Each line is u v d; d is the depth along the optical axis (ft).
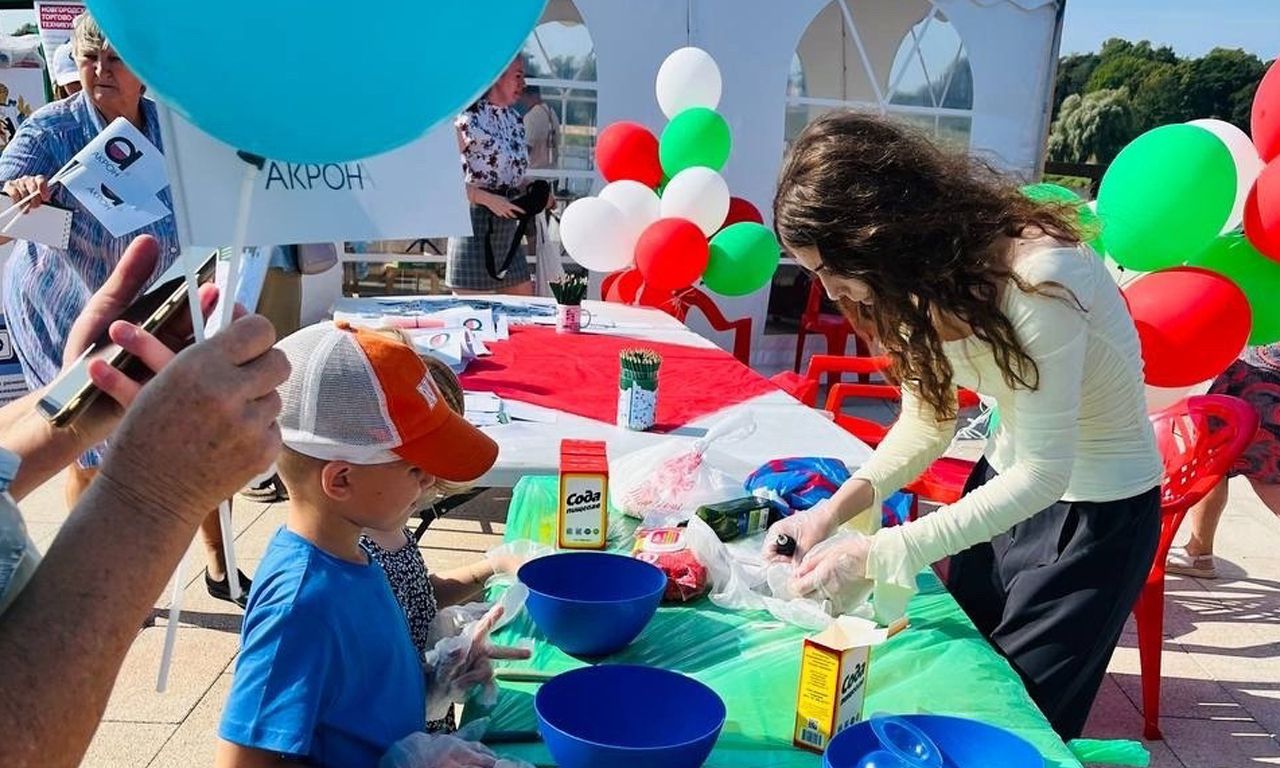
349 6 3.01
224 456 2.73
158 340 3.36
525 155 17.74
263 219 3.84
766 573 5.91
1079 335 5.34
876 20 21.75
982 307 5.27
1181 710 10.25
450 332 11.58
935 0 20.07
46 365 9.68
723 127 15.89
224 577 10.79
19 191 8.91
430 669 4.82
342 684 4.02
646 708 4.31
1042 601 6.11
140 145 8.77
